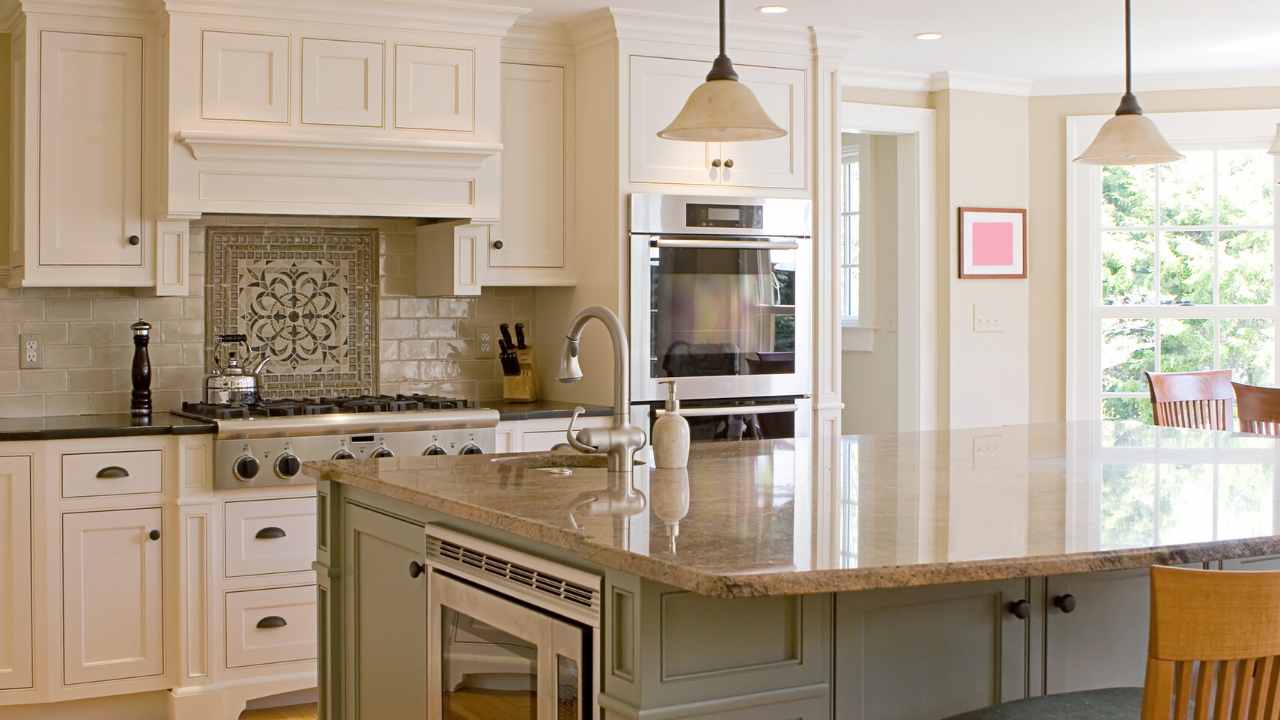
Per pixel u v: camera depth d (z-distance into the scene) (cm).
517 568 244
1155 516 238
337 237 523
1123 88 672
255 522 443
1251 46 588
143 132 458
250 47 457
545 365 557
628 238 505
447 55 486
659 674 203
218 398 482
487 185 496
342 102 470
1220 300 678
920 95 654
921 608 239
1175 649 186
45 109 444
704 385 521
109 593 428
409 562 292
